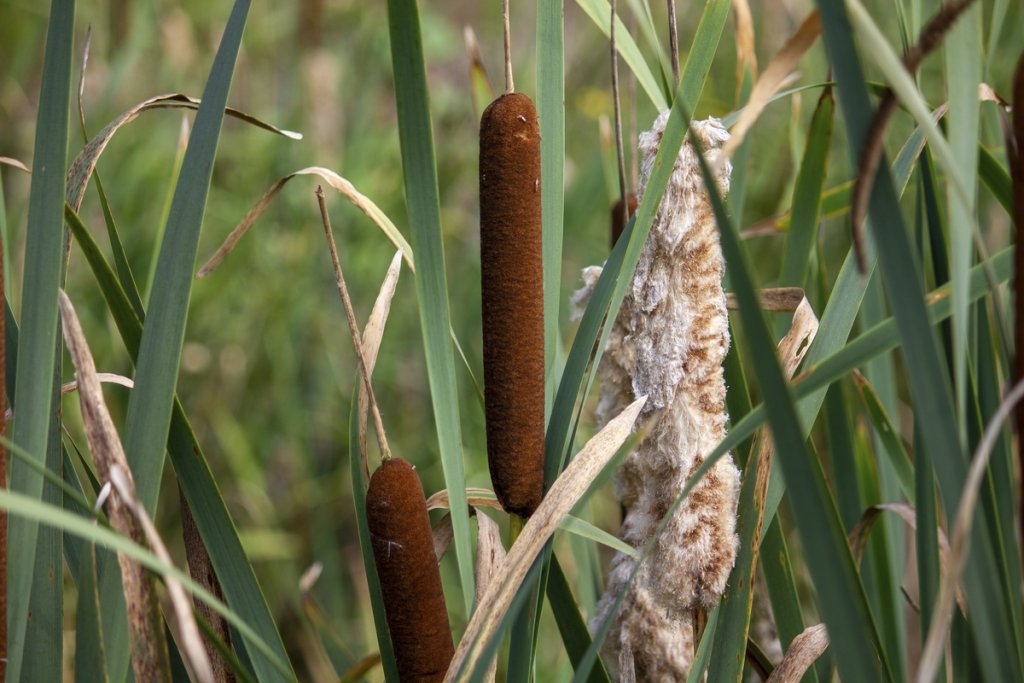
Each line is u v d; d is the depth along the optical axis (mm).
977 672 878
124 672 859
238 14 855
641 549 930
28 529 856
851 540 1021
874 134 734
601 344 896
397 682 907
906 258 743
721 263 912
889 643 1073
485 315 868
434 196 865
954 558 743
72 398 1737
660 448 913
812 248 1080
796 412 742
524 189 856
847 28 740
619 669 945
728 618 900
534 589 880
